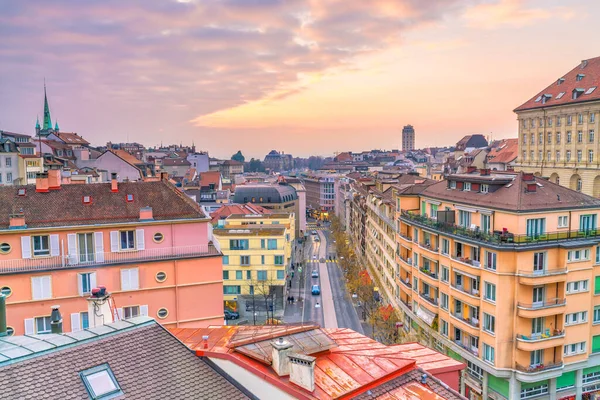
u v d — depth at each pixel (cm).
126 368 1938
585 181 12438
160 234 5391
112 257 5166
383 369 2236
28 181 12369
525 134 15000
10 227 4831
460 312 6425
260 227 11319
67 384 1773
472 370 6138
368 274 12281
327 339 2445
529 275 5406
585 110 12425
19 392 1680
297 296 12212
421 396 2100
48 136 17012
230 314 10281
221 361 2208
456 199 6562
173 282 5334
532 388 5728
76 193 5462
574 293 5716
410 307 7825
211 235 6112
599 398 6100
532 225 5553
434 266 6962
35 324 4847
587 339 5869
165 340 2169
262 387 2084
